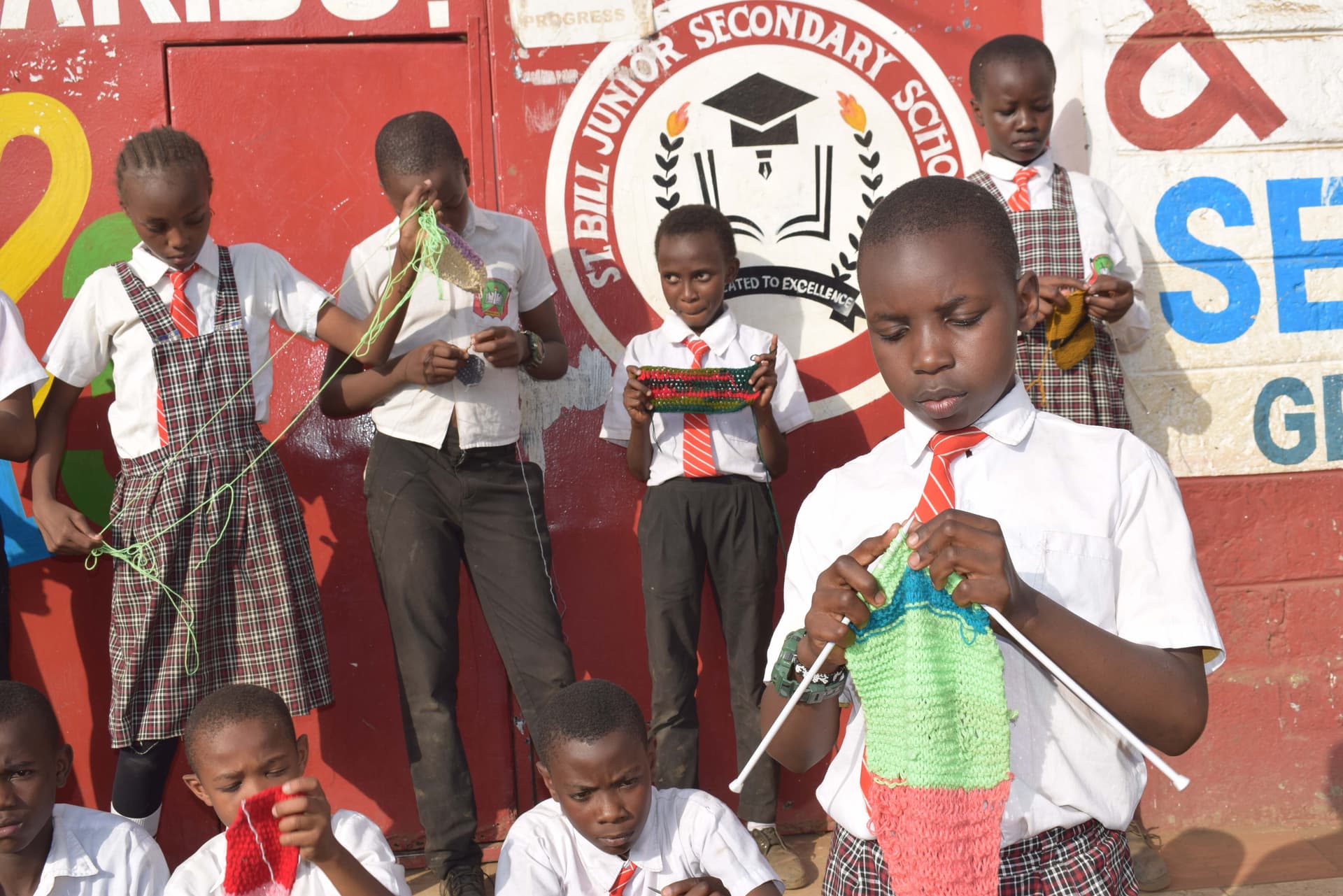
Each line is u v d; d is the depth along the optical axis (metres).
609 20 3.97
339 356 3.61
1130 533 1.73
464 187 3.46
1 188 3.78
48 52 3.79
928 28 4.05
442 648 3.49
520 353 3.45
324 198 3.89
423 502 3.51
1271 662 4.05
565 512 4.01
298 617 3.32
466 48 3.94
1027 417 1.78
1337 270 4.10
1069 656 1.55
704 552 3.76
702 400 3.62
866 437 4.10
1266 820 4.05
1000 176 3.71
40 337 3.81
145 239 3.21
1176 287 4.06
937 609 1.61
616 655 4.02
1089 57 4.01
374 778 3.93
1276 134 4.06
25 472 3.76
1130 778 1.73
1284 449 4.10
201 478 3.22
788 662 1.76
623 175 4.00
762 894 2.36
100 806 3.80
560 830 2.44
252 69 3.86
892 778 1.60
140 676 3.18
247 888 2.20
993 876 1.57
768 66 4.03
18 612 3.76
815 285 4.07
